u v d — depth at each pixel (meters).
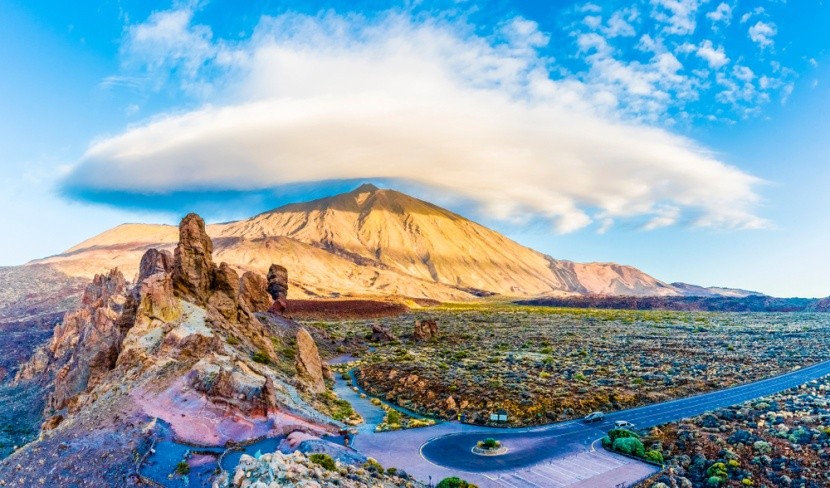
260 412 66.88
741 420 78.50
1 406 119.88
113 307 153.88
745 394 96.31
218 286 109.25
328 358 149.75
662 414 85.06
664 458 67.69
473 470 63.53
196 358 77.94
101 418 65.00
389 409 95.31
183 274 103.50
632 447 69.00
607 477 61.59
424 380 110.12
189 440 59.66
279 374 92.75
